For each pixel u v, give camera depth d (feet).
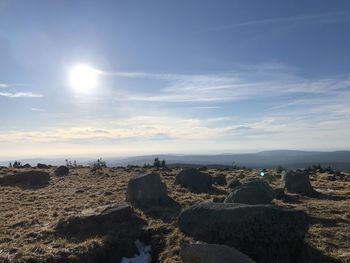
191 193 115.34
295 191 119.34
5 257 58.23
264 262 58.08
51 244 64.44
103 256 62.18
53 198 116.06
